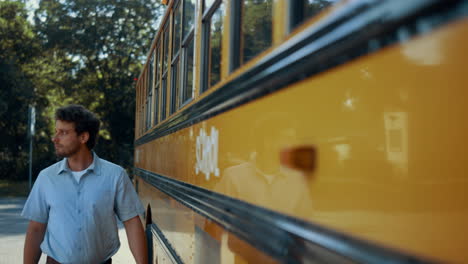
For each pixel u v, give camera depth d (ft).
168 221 15.16
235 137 7.43
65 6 94.63
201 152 10.00
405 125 3.53
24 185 80.33
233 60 7.79
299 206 5.16
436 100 3.24
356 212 4.12
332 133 4.51
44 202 10.30
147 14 98.48
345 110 4.30
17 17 90.53
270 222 5.94
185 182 11.97
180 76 13.48
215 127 8.76
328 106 4.58
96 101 100.42
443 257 3.20
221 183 8.24
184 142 12.21
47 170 10.38
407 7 3.43
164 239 16.20
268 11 6.40
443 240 3.20
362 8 4.02
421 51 3.35
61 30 92.79
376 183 3.87
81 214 10.05
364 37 3.98
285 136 5.54
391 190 3.69
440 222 3.22
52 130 94.32
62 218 10.04
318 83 4.78
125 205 10.61
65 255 10.01
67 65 96.89
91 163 10.46
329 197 4.55
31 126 63.62
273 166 5.88
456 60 3.06
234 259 7.48
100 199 10.19
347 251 4.22
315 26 4.88
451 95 3.12
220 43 8.77
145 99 26.48
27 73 90.53
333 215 4.48
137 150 31.89
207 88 9.88
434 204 3.28
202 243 9.82
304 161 4.99
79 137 10.12
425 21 3.29
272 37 6.17
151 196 21.13
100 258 10.35
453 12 3.04
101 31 95.35
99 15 96.17
